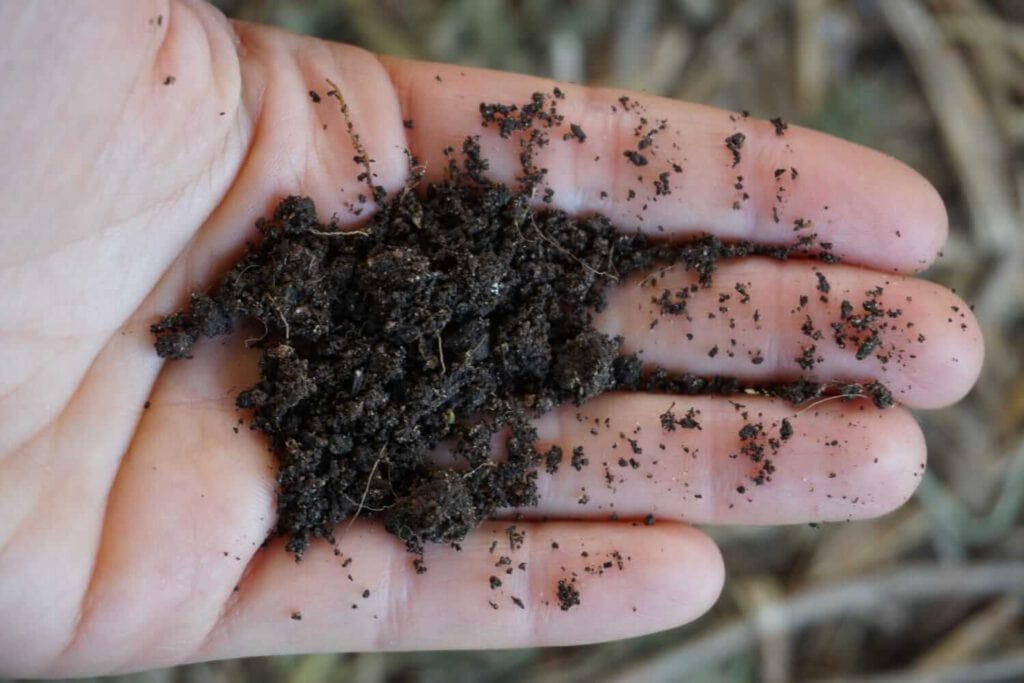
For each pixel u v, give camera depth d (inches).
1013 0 11.4
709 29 11.4
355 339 8.0
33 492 7.5
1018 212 11.2
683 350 8.4
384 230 8.2
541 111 8.4
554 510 8.3
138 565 7.7
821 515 8.3
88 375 7.7
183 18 7.7
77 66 7.3
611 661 10.7
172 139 7.6
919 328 8.1
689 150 8.4
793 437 8.2
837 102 11.3
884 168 8.3
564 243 8.3
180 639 7.9
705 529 10.9
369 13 11.0
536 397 8.2
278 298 7.8
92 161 7.4
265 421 7.9
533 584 8.1
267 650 8.1
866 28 11.4
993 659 10.8
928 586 10.9
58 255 7.5
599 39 11.3
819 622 11.0
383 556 8.0
